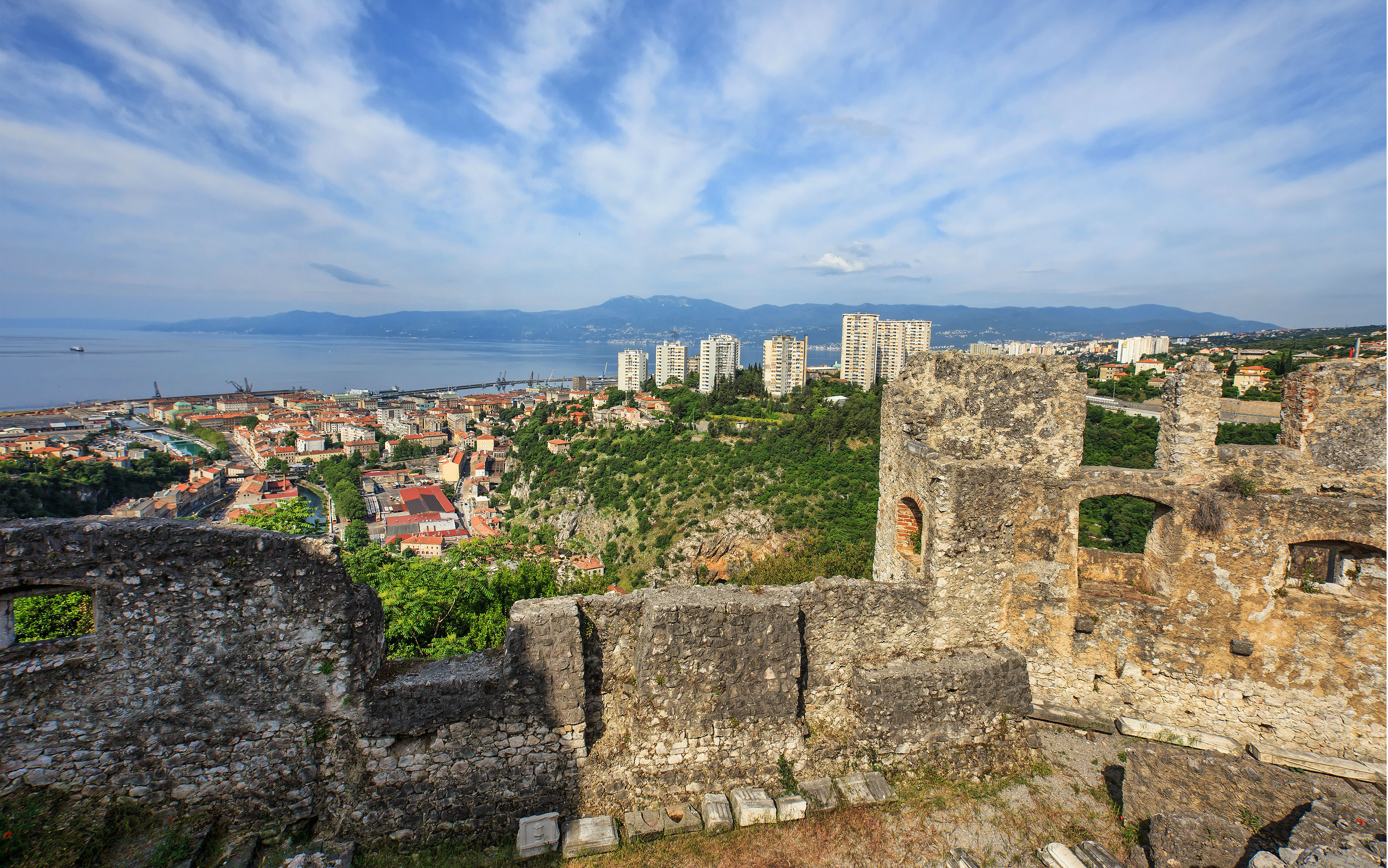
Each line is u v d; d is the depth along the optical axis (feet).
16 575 22.21
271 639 24.58
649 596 28.68
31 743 22.98
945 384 39.29
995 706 31.32
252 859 23.91
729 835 26.50
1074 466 37.50
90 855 22.59
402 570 47.24
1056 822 27.78
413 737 25.86
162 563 23.50
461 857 25.17
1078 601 34.73
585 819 26.32
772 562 122.11
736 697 27.96
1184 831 23.54
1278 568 32.35
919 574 35.47
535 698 26.27
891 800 28.58
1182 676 33.71
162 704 23.94
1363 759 31.14
